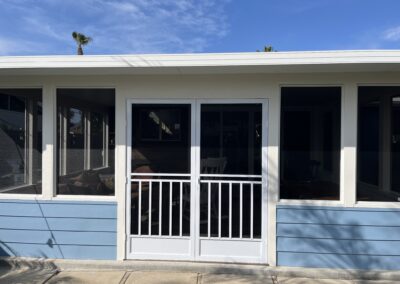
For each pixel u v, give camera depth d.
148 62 3.67
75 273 4.03
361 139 4.00
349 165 3.97
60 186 4.31
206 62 3.62
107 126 4.26
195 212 4.17
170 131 4.19
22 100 4.31
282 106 4.08
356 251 3.98
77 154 4.29
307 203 4.04
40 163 4.30
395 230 3.94
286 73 4.00
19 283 3.76
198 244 4.17
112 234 4.25
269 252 4.08
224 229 4.15
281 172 4.10
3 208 4.30
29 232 4.29
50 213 4.27
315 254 4.04
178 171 4.20
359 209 3.96
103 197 4.25
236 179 4.13
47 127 4.25
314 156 4.05
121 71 3.95
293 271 3.95
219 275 3.97
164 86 4.16
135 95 4.18
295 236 4.06
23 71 3.97
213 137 4.14
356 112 3.95
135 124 4.22
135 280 3.83
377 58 3.42
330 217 4.01
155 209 4.23
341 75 3.94
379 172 4.00
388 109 3.99
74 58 3.72
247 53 3.56
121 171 4.21
